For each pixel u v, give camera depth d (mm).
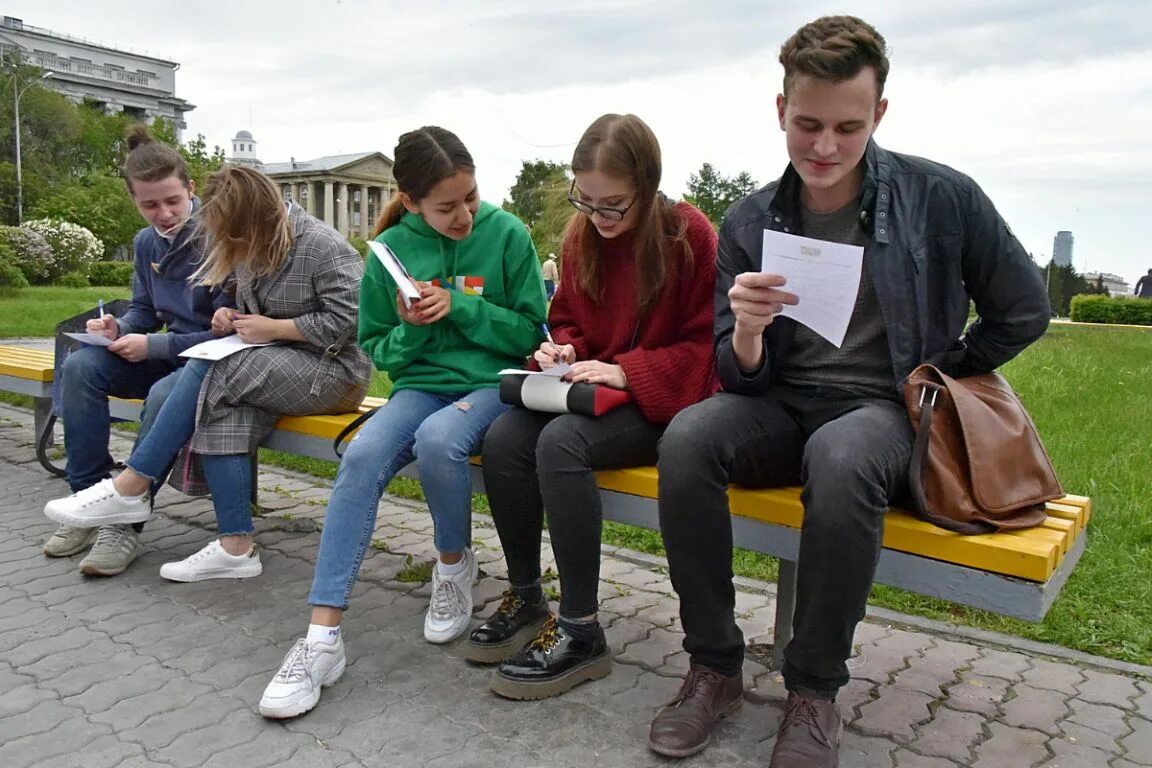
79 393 3564
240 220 3189
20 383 4641
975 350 2273
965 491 2014
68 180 50438
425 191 2766
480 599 3201
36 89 54438
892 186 2166
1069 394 6770
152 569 3467
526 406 2514
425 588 3312
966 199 2145
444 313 2787
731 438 2162
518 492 2547
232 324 3395
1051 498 2107
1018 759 2213
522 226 3053
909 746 2268
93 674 2623
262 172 3279
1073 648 2809
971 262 2174
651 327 2590
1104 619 2941
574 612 2492
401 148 2801
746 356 2236
